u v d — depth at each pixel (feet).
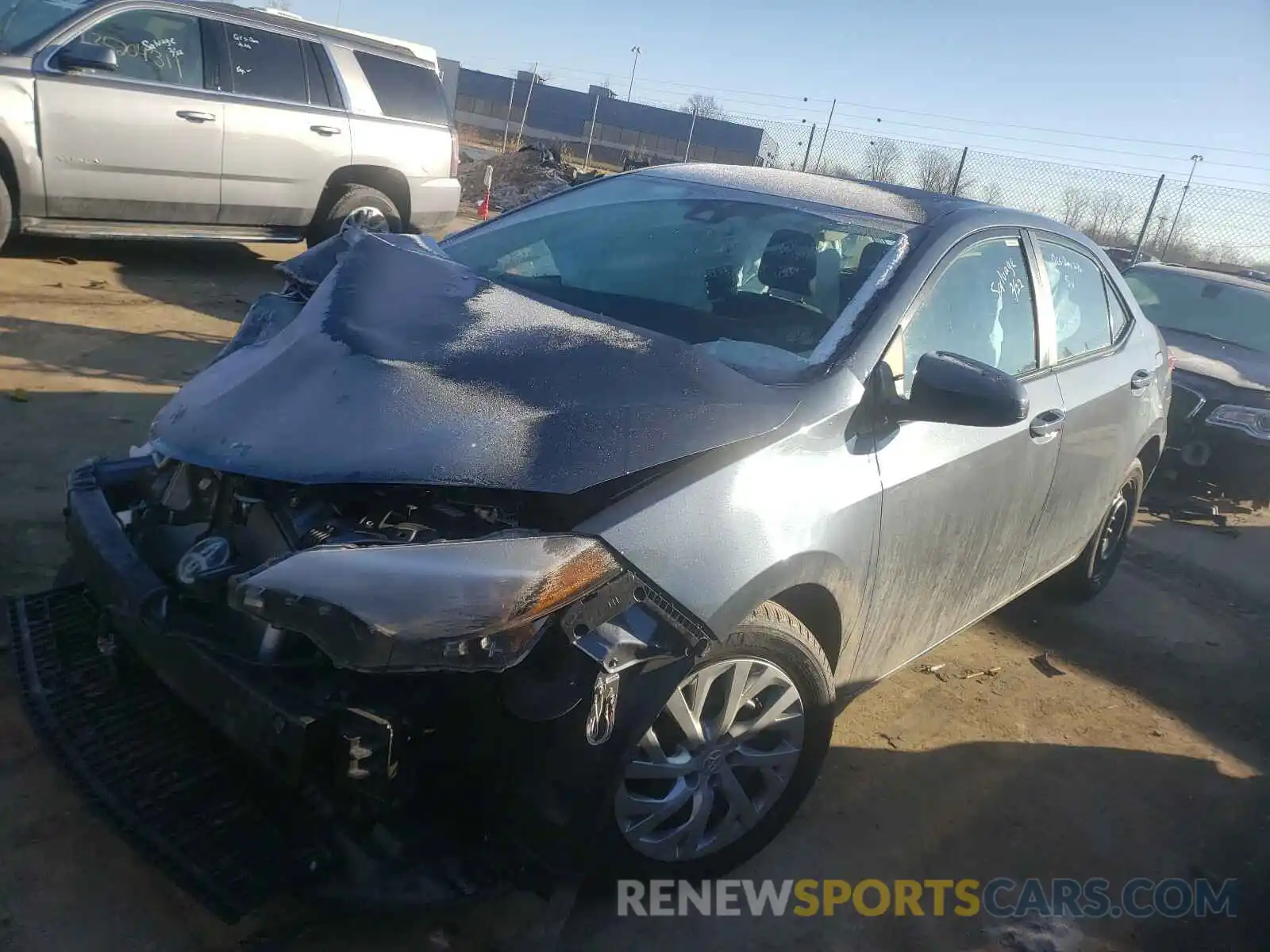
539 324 9.15
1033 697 14.37
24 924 7.75
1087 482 14.39
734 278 10.85
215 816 7.74
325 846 7.49
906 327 10.34
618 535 7.52
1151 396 16.28
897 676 14.25
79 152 24.34
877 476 9.57
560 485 7.43
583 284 10.98
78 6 24.62
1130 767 13.00
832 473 9.08
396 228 31.58
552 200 13.24
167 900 8.22
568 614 7.11
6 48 23.43
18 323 21.40
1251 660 17.01
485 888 7.54
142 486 9.29
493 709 7.30
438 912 8.46
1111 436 14.71
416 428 7.65
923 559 10.66
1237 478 24.00
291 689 7.05
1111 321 15.66
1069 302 14.32
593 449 7.72
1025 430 12.03
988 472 11.35
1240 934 10.20
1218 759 13.60
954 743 12.78
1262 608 19.56
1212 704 15.19
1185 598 19.39
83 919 7.90
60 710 8.66
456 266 10.50
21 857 8.35
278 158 27.89
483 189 68.18
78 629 9.70
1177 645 17.08
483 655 6.63
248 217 28.07
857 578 9.61
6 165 23.65
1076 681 15.11
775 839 10.31
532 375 8.31
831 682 9.59
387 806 7.04
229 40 26.84
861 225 11.45
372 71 30.19
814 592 9.21
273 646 7.30
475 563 6.88
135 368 20.08
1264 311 27.63
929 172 52.13
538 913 8.64
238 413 8.16
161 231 26.76
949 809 11.41
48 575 11.98
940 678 14.44
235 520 8.00
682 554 7.79
